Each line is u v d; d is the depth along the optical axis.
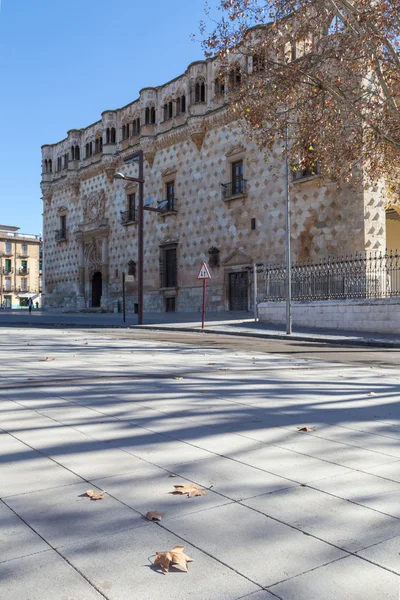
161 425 5.29
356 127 17.62
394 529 2.93
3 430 5.07
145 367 10.06
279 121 18.50
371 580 2.41
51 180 56.00
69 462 4.09
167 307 40.66
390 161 19.16
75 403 6.36
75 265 51.97
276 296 26.27
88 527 2.94
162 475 3.80
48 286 56.38
